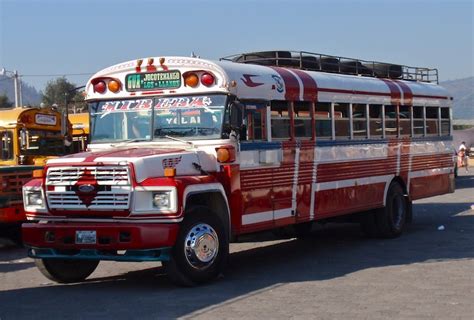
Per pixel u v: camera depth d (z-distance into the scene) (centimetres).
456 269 1023
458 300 818
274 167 1068
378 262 1109
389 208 1393
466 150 4209
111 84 1041
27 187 949
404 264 1080
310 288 905
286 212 1095
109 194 886
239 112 977
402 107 1459
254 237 1449
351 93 1284
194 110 989
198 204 955
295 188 1119
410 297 839
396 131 1432
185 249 902
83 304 845
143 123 1020
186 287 921
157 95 1013
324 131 1207
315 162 1173
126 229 877
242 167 995
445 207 2036
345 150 1259
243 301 833
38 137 1814
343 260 1143
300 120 1144
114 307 821
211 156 971
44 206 931
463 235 1413
